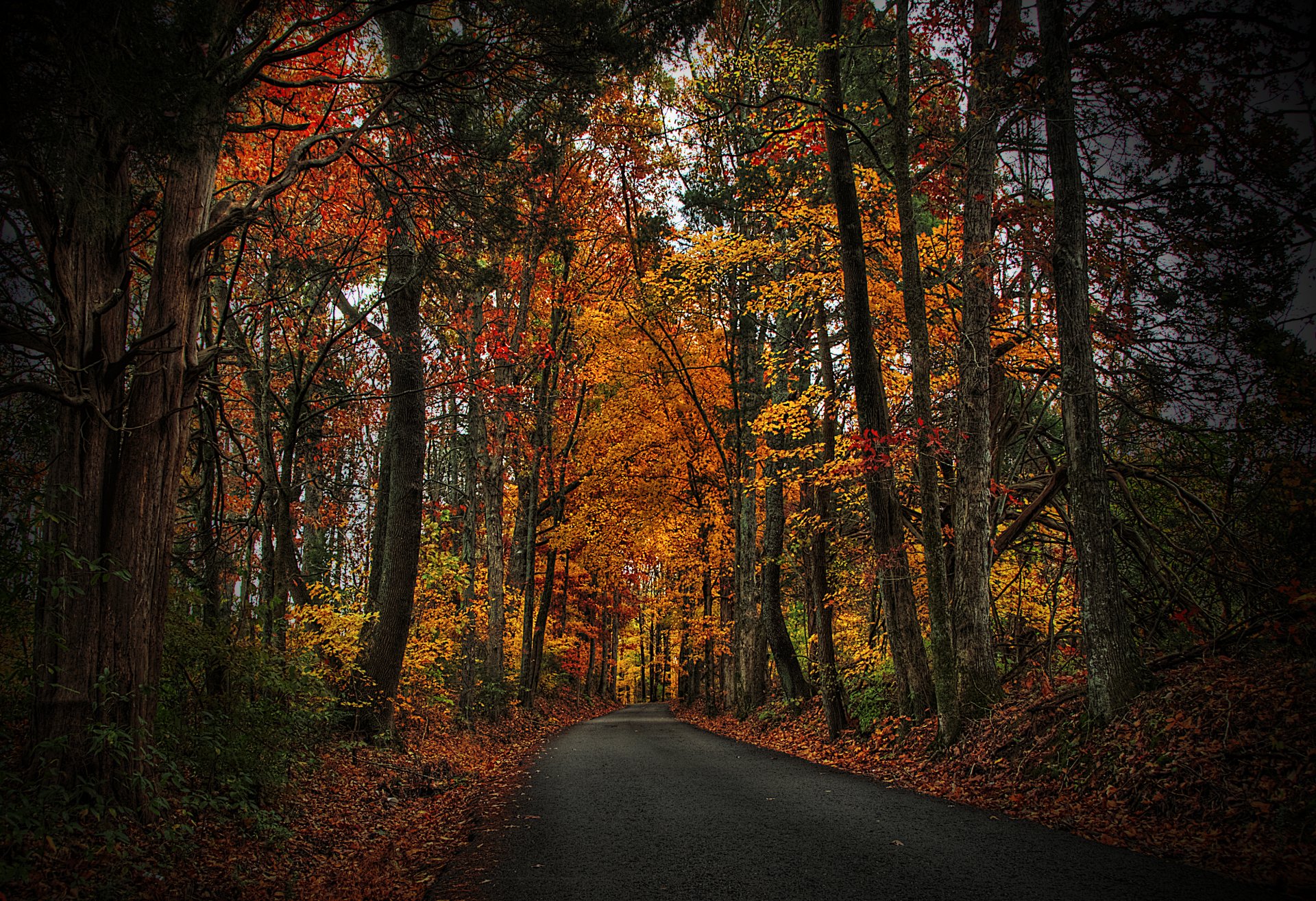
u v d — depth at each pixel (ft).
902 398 51.08
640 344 74.49
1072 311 28.63
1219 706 22.22
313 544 61.36
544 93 28.04
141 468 20.16
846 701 48.24
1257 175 30.81
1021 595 46.03
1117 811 21.57
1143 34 31.35
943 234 46.65
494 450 62.64
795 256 50.34
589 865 18.83
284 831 21.90
